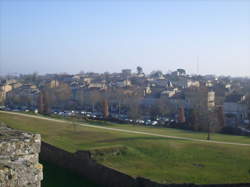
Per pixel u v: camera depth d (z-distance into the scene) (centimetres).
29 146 705
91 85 12469
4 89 11044
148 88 11456
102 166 2611
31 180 688
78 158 2870
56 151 3128
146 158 3058
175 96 9269
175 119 7281
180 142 3844
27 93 11075
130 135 4241
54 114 6681
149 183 2203
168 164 2877
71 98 10581
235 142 4131
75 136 4081
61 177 2720
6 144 677
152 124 6134
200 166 2839
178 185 2048
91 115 7281
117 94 9581
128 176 2348
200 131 5338
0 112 5662
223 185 2005
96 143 3691
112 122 6162
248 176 2497
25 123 4653
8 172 659
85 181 2655
